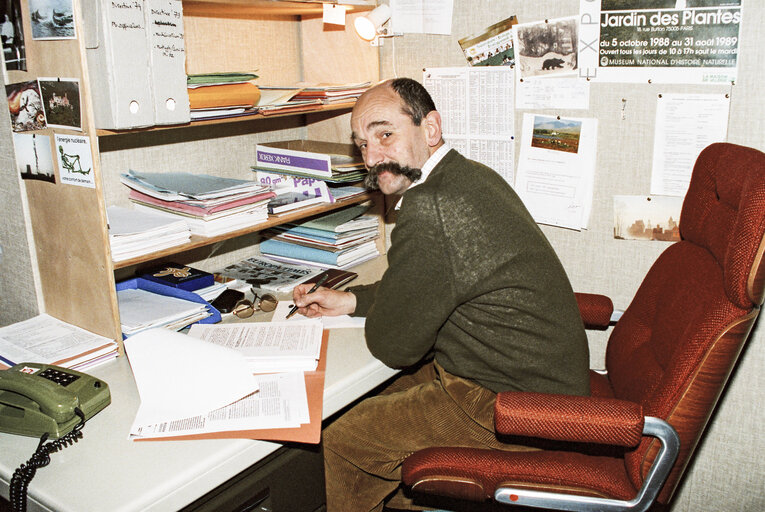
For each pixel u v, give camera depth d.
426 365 1.67
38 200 1.43
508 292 1.34
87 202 1.31
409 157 1.47
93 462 1.03
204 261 1.92
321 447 1.29
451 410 1.41
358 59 2.00
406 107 1.45
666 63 1.60
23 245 1.51
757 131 1.54
